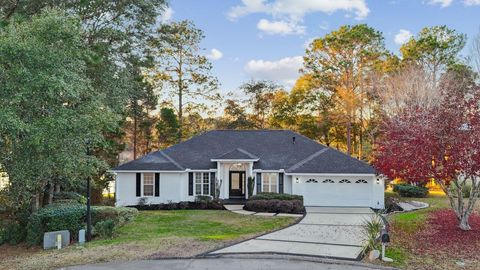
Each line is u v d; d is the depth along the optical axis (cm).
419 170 1510
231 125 5400
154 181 2728
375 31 4616
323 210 2466
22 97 1229
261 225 1891
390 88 4025
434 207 2323
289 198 2520
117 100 2356
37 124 1274
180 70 4816
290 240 1497
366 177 2647
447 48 4456
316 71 4881
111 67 2311
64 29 1364
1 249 1700
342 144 5456
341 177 2669
